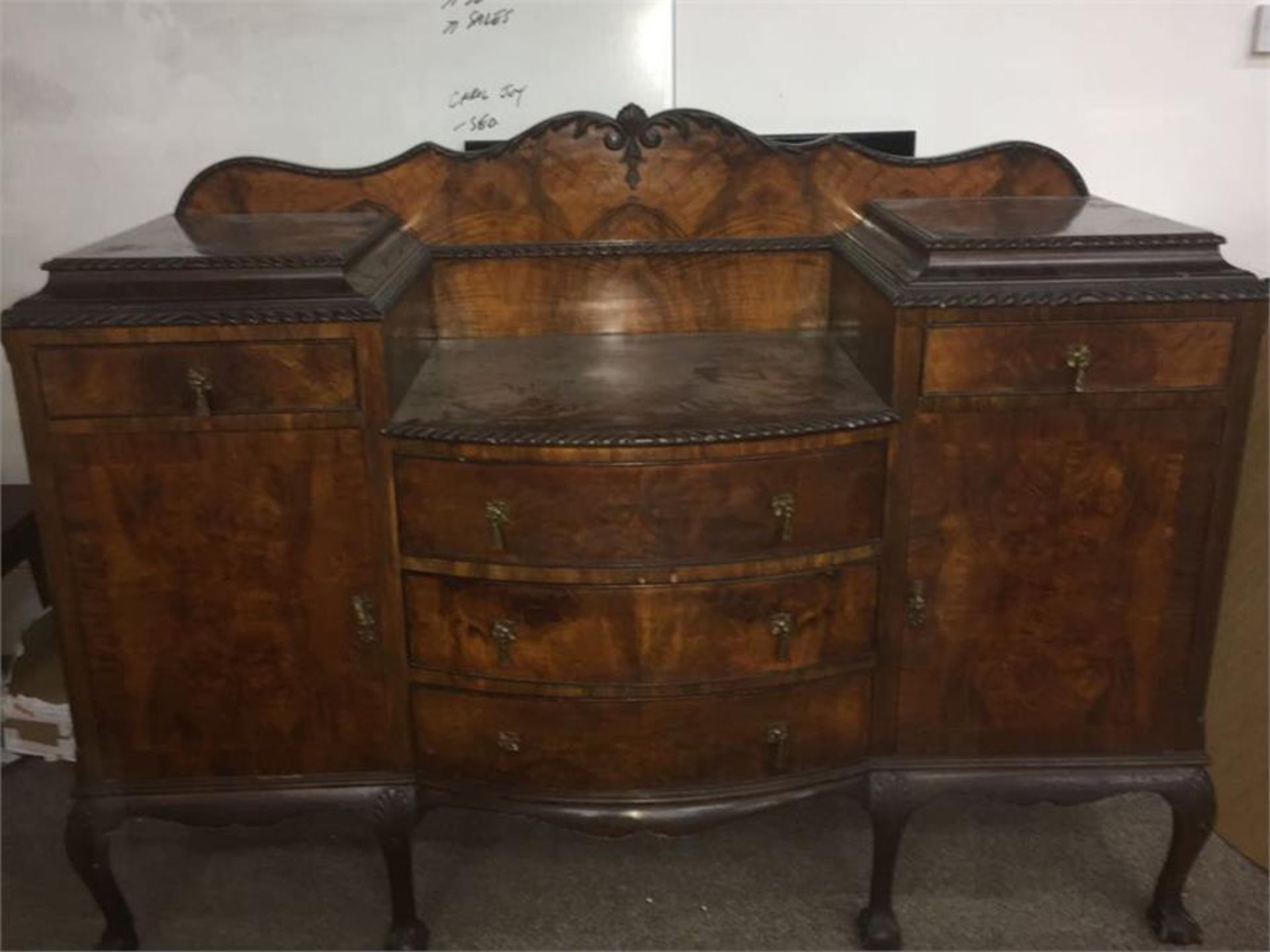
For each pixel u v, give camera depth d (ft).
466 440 4.76
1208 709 6.63
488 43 6.59
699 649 5.10
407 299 5.35
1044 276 4.76
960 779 5.39
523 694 5.19
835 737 5.36
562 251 6.09
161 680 5.16
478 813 6.72
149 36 6.51
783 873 6.18
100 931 5.80
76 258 4.73
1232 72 6.69
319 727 5.30
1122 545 5.08
